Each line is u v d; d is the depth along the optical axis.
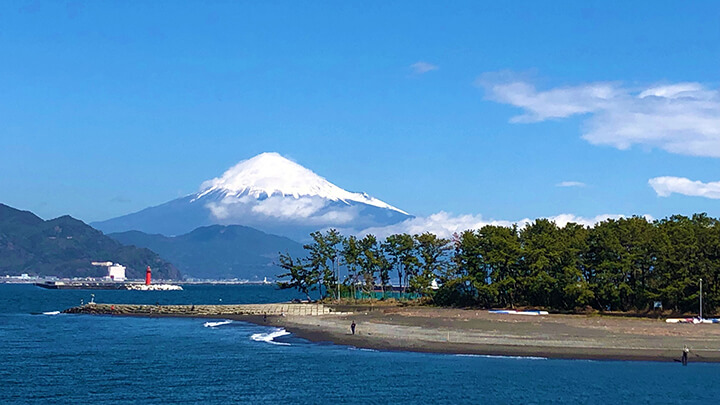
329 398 66.56
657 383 72.69
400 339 103.38
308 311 167.62
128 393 69.12
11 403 64.88
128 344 108.25
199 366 84.69
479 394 67.94
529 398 66.38
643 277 144.88
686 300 136.50
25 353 97.62
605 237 145.12
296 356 91.75
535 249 159.25
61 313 190.12
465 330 111.56
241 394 68.50
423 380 74.50
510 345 95.31
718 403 64.62
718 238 133.88
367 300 197.88
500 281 161.50
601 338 100.00
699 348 91.88
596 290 147.25
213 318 164.88
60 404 64.56
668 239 138.00
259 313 170.12
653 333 105.56
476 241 170.25
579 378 75.19
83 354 96.19
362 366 83.12
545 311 151.75
